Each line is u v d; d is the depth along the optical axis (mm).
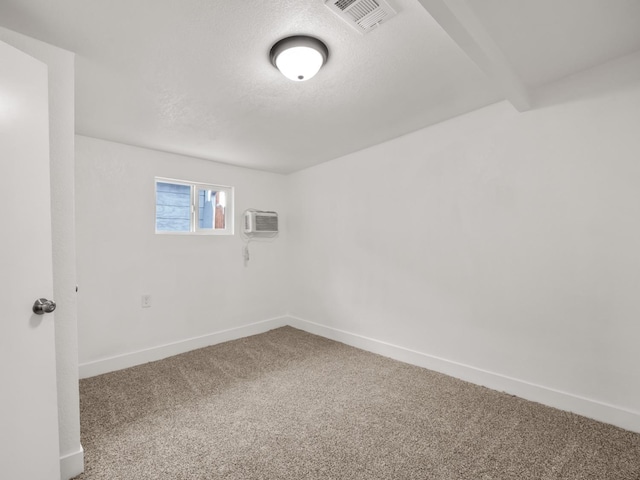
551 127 1910
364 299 3086
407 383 2324
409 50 1498
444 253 2455
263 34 1361
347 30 1347
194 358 2879
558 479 1377
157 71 1635
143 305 2814
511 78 1705
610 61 1698
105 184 2623
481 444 1614
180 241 3062
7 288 1111
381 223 2908
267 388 2273
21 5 1168
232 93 1879
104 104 1996
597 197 1757
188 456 1555
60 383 1407
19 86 1171
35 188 1211
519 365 2084
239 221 3535
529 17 1323
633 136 1646
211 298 3281
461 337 2377
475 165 2256
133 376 2496
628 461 1470
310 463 1499
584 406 1821
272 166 3582
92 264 2549
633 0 1228
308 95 1925
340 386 2295
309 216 3670
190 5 1182
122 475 1432
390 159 2811
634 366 1661
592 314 1787
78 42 1394
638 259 1640
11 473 1102
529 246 2014
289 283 3973
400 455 1546
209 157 3186
